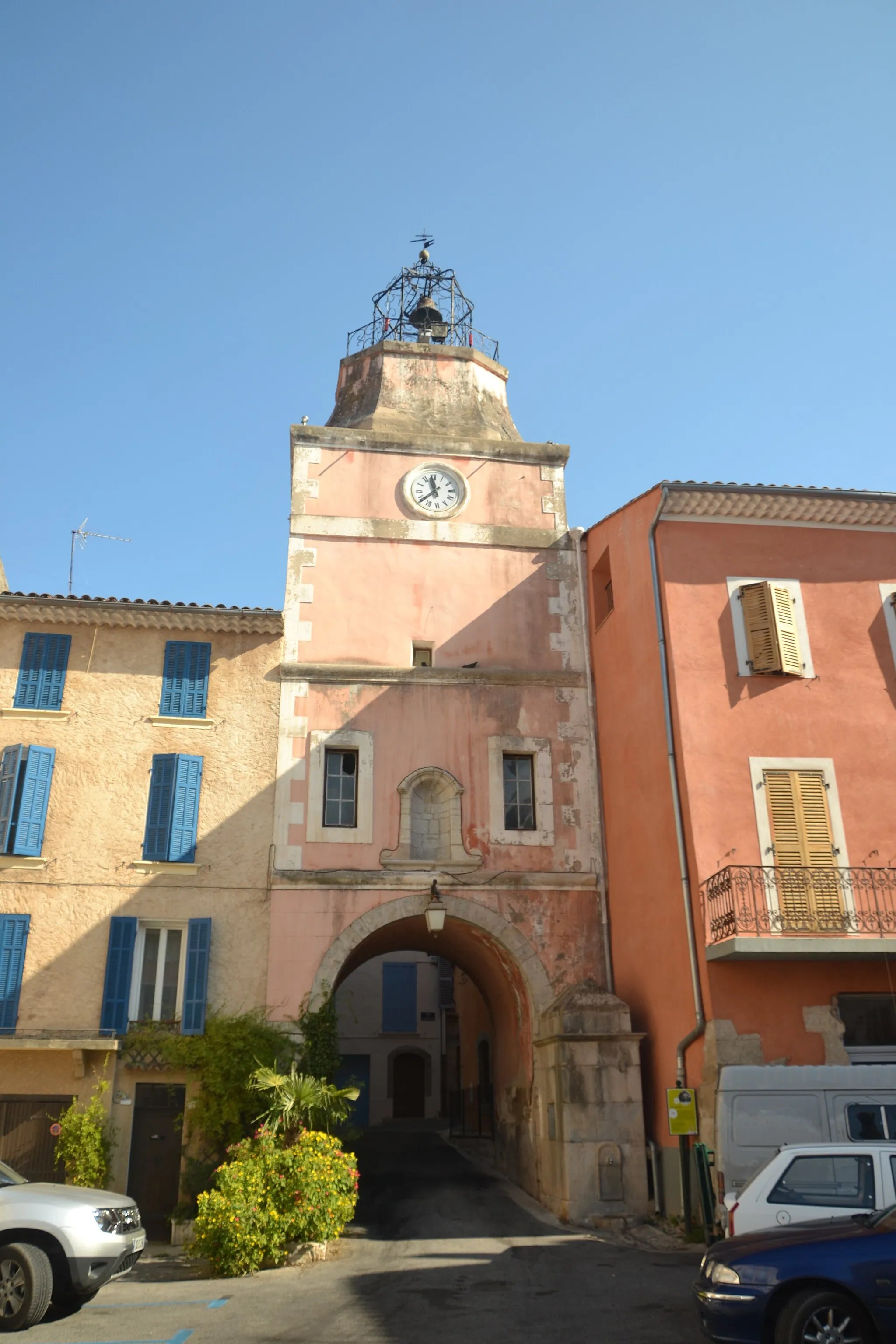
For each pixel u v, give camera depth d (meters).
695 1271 10.62
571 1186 13.98
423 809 16.95
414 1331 8.32
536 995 15.94
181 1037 14.71
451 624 17.98
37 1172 14.17
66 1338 8.10
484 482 19.06
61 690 16.39
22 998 14.79
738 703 14.73
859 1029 13.48
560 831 16.94
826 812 14.30
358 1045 29.78
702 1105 13.09
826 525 15.97
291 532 18.03
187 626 16.98
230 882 15.77
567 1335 8.06
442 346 21.11
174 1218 13.71
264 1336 8.19
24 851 15.30
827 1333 6.53
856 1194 7.85
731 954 12.80
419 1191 16.98
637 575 16.30
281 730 16.69
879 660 15.29
